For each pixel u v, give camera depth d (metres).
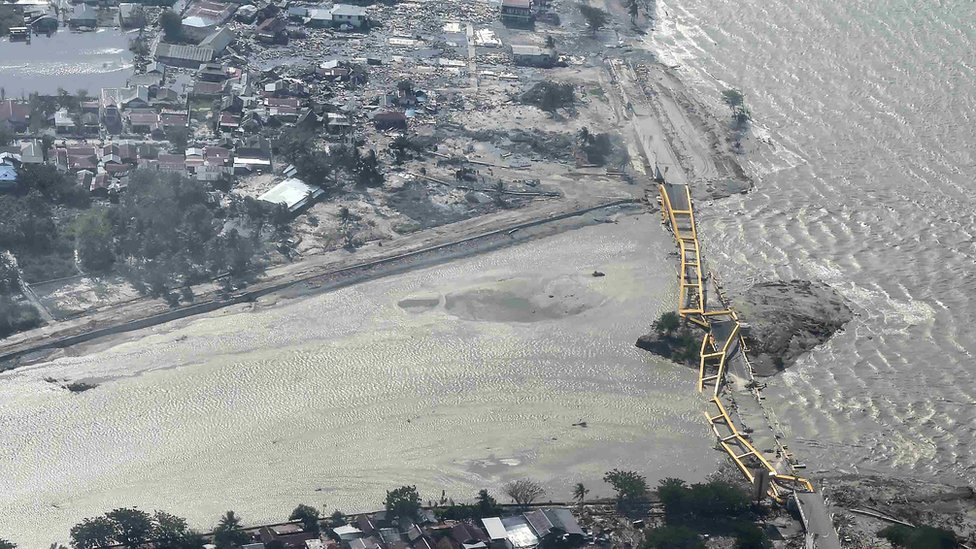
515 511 175.88
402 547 165.88
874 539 172.75
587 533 172.50
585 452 190.88
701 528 174.62
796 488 182.50
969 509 180.38
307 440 191.38
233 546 164.75
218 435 191.75
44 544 168.62
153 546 165.38
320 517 173.62
